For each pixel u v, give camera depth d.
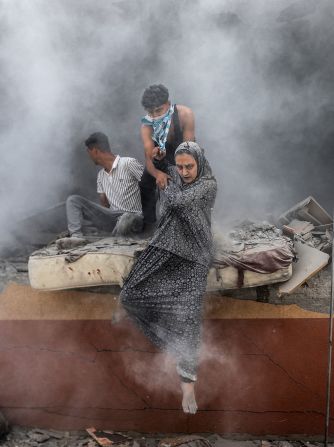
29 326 4.01
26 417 4.15
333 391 3.91
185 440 3.79
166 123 3.70
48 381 4.09
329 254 3.96
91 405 4.10
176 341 3.42
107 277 3.61
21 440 4.04
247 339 3.90
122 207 4.29
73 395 4.09
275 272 3.55
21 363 4.07
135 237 4.06
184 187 3.44
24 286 4.03
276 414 3.99
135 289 3.44
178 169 3.38
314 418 3.96
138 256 3.57
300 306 3.85
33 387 4.11
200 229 3.39
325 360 3.88
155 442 4.01
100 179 4.39
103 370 4.03
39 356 4.05
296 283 3.64
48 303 4.00
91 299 3.97
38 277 3.69
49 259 3.66
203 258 3.43
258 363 3.92
